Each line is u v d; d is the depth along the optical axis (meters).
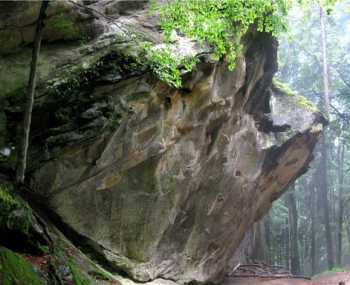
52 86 8.88
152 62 9.88
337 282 19.02
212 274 16.30
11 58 9.06
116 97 9.63
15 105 8.61
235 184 15.70
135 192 10.99
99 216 10.12
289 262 35.84
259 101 16.17
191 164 12.52
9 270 5.46
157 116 10.59
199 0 9.61
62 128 8.86
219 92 12.56
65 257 7.55
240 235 18.62
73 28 9.79
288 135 17.38
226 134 13.97
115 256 10.44
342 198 32.84
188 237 13.94
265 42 14.52
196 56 10.77
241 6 9.89
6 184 7.88
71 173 9.25
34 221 7.41
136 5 11.75
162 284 11.77
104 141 9.45
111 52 9.77
